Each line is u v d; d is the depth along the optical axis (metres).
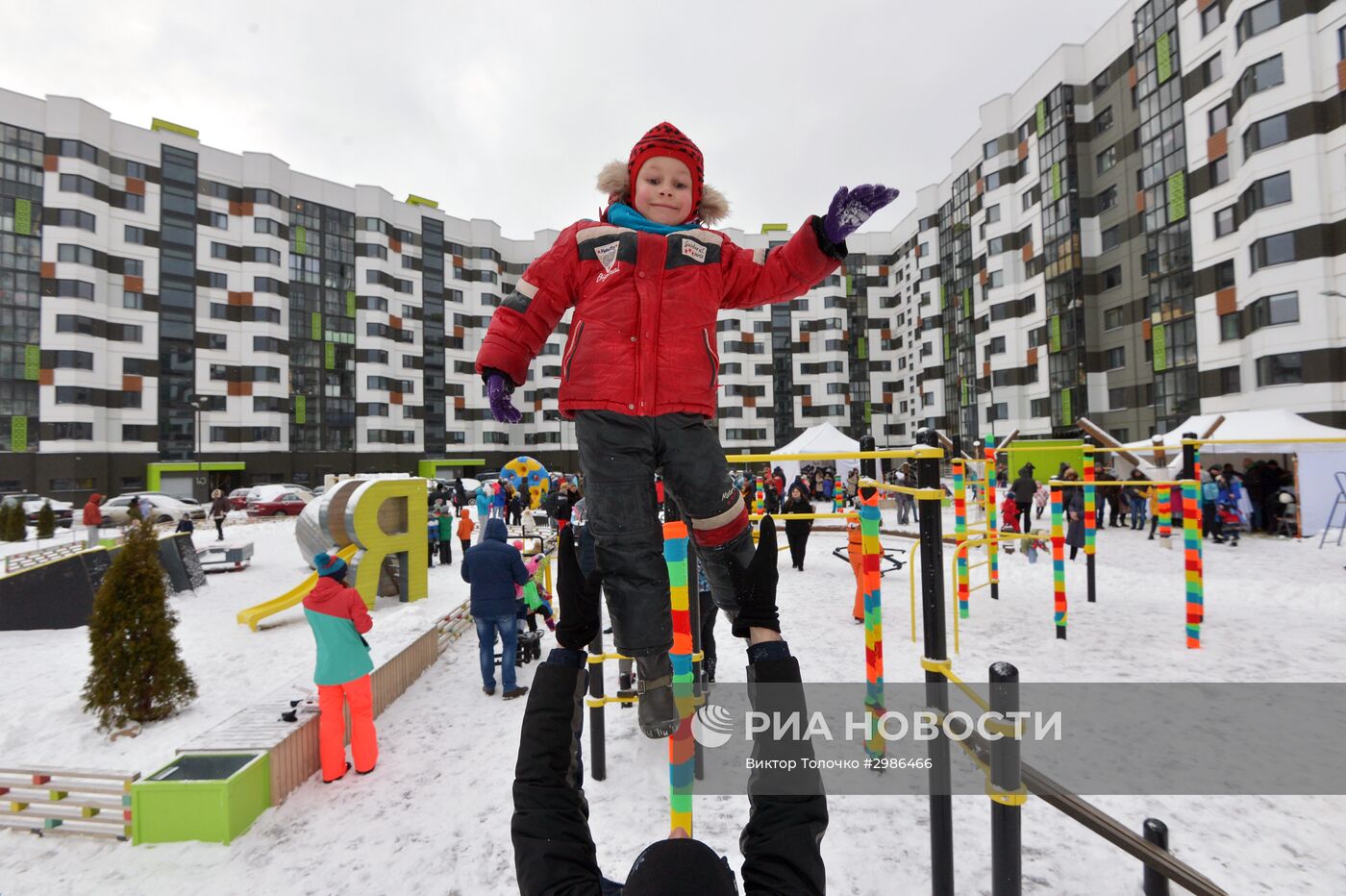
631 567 1.19
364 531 10.25
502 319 1.42
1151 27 31.75
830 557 14.95
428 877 3.46
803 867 0.87
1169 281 30.52
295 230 50.78
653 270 1.34
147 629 5.70
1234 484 15.09
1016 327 42.25
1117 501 18.70
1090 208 36.91
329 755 4.48
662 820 3.90
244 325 47.41
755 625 1.00
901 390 67.00
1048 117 39.03
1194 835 3.50
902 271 66.31
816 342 67.94
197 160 45.59
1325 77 21.94
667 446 1.27
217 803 3.82
